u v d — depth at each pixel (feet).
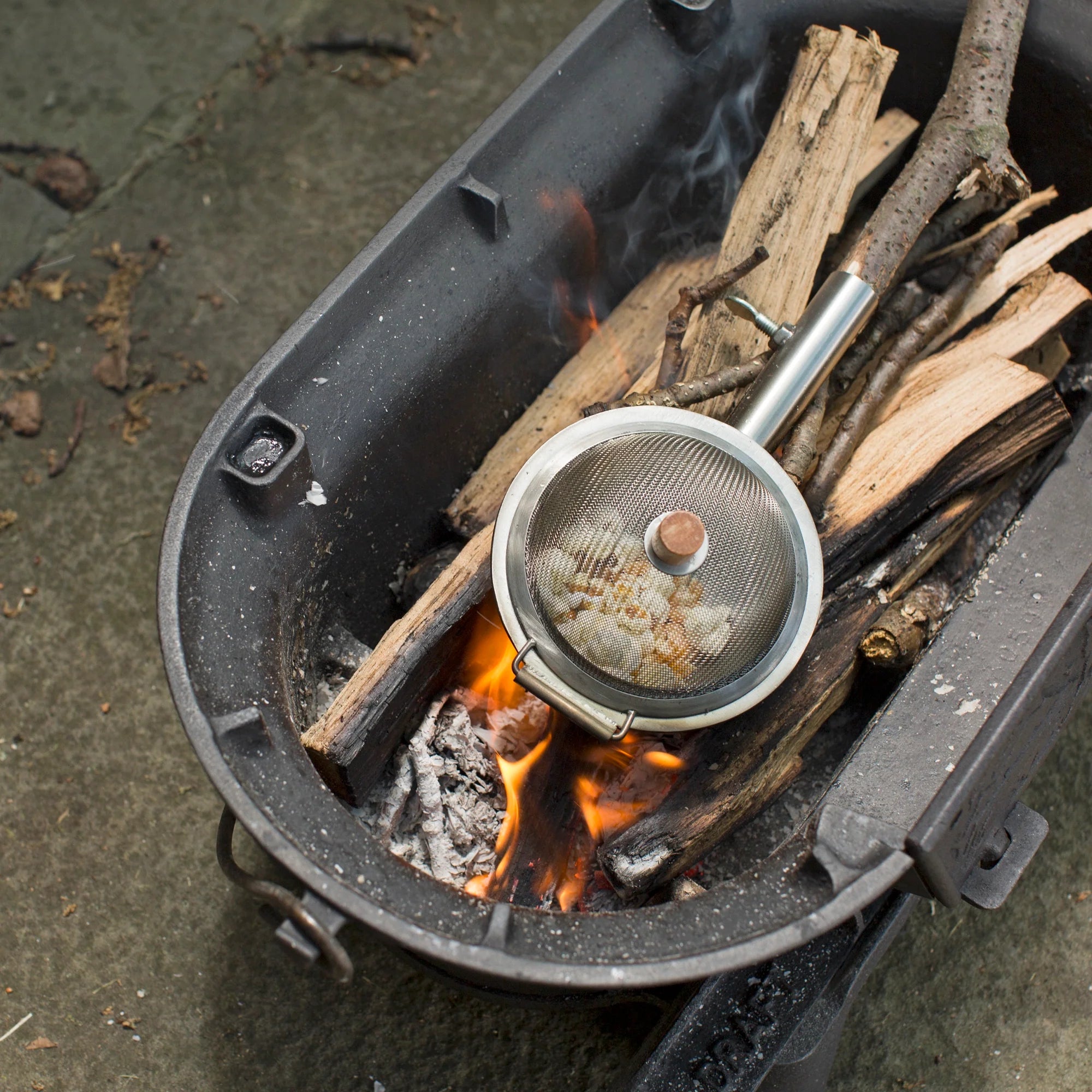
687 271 3.92
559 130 3.67
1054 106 3.75
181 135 4.55
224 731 3.20
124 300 4.38
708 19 3.72
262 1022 3.84
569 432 3.42
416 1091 3.80
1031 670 3.31
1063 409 3.62
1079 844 3.97
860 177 3.81
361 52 4.65
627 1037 3.84
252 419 3.40
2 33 4.62
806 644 3.38
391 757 3.63
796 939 3.13
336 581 3.61
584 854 3.61
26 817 3.96
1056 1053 3.84
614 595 3.29
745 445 3.43
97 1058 3.80
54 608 4.12
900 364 3.65
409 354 3.55
